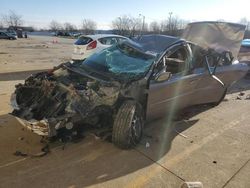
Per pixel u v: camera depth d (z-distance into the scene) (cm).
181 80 475
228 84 633
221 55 593
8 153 371
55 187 308
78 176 330
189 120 546
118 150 399
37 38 4766
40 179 320
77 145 405
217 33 636
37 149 385
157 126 502
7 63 1244
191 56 518
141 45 504
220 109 630
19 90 425
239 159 397
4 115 500
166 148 417
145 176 340
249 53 991
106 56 500
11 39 3875
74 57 1200
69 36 6569
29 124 348
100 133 411
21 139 410
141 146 418
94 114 374
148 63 446
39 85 427
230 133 490
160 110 459
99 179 327
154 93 427
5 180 314
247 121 557
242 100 719
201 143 443
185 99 507
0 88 706
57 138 402
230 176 351
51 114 356
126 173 343
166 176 342
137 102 405
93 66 477
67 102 366
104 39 1184
